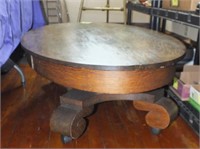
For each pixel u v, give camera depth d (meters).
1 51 1.21
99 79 0.91
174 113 1.15
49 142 1.06
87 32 1.44
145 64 0.89
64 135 1.03
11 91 1.57
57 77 0.98
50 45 1.12
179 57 0.98
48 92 1.58
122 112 1.36
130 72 0.89
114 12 3.62
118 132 1.16
